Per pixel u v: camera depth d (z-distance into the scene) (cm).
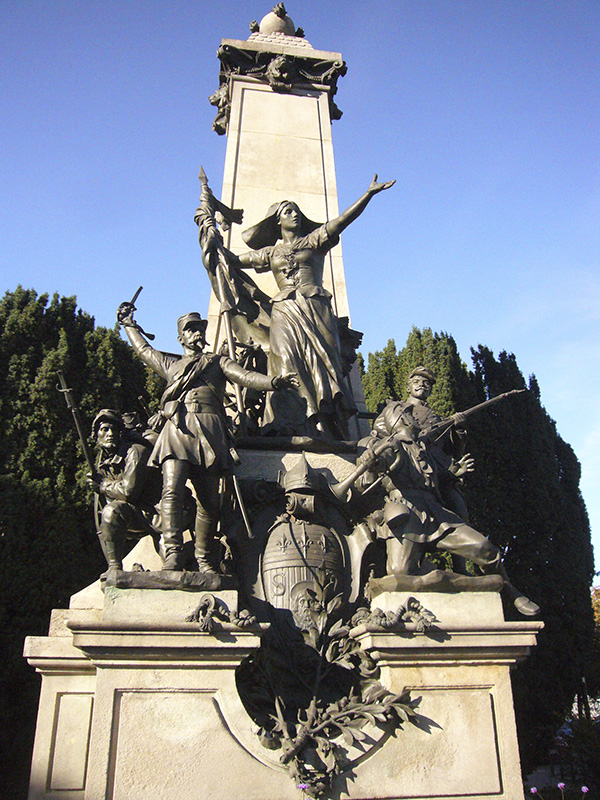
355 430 777
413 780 475
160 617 480
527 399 1936
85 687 539
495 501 1717
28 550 1353
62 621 558
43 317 1662
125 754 448
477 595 541
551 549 1719
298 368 693
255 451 640
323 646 537
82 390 1592
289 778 457
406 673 507
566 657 1597
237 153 940
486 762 491
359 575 578
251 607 553
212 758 455
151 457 541
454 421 678
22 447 1484
